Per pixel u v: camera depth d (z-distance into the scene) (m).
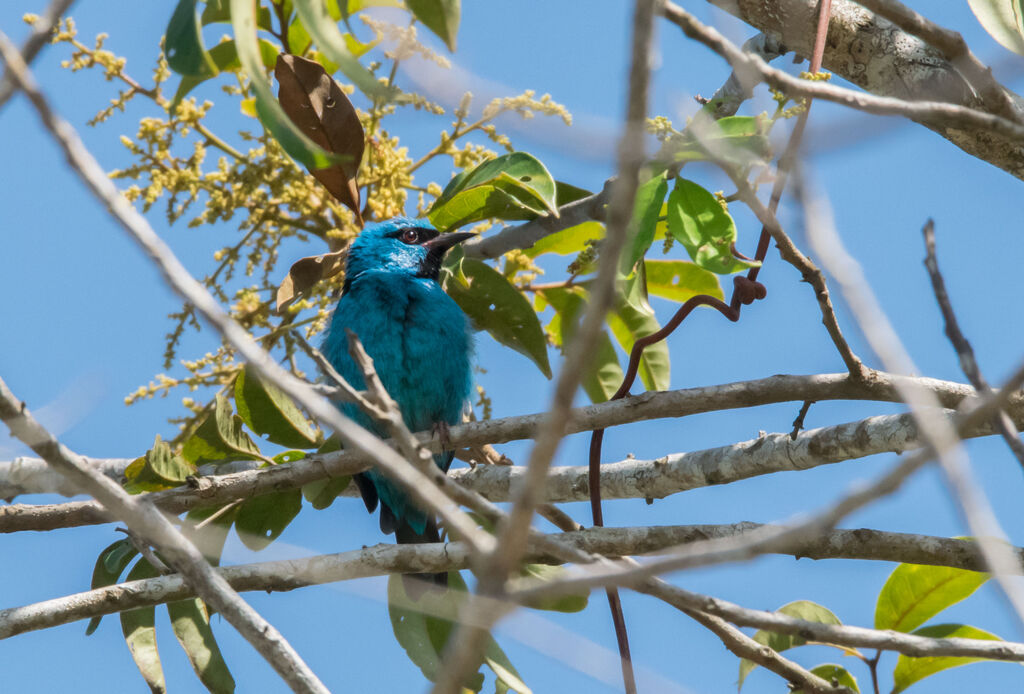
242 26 7.18
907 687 10.84
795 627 7.59
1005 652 7.41
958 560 9.49
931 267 6.41
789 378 10.25
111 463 12.76
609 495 11.73
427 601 10.62
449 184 12.52
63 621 9.38
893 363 5.46
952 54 8.57
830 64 11.10
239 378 11.49
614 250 4.46
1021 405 9.61
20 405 6.57
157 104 11.47
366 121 12.50
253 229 12.05
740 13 11.02
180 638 10.99
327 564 10.00
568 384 4.58
